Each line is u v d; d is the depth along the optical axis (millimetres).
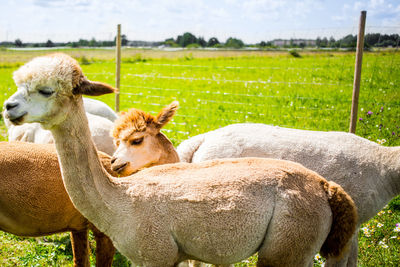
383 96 11078
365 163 4145
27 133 5469
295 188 2994
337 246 3123
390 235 4980
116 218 3049
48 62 2848
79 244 4035
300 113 10164
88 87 2936
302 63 19516
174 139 8156
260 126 4570
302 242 2941
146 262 3021
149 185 3068
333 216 3096
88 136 3059
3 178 3459
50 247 4816
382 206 4211
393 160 4105
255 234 2947
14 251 4742
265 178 3025
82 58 18953
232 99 12406
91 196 3029
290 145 4262
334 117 9570
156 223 2947
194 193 2973
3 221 3570
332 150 4223
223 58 22625
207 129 8812
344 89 12898
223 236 2934
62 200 3625
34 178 3537
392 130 7434
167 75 17766
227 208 2908
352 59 19516
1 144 3721
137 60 22719
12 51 19906
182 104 11789
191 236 2971
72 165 2992
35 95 2785
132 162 4055
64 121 2936
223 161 3303
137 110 4266
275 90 13727
